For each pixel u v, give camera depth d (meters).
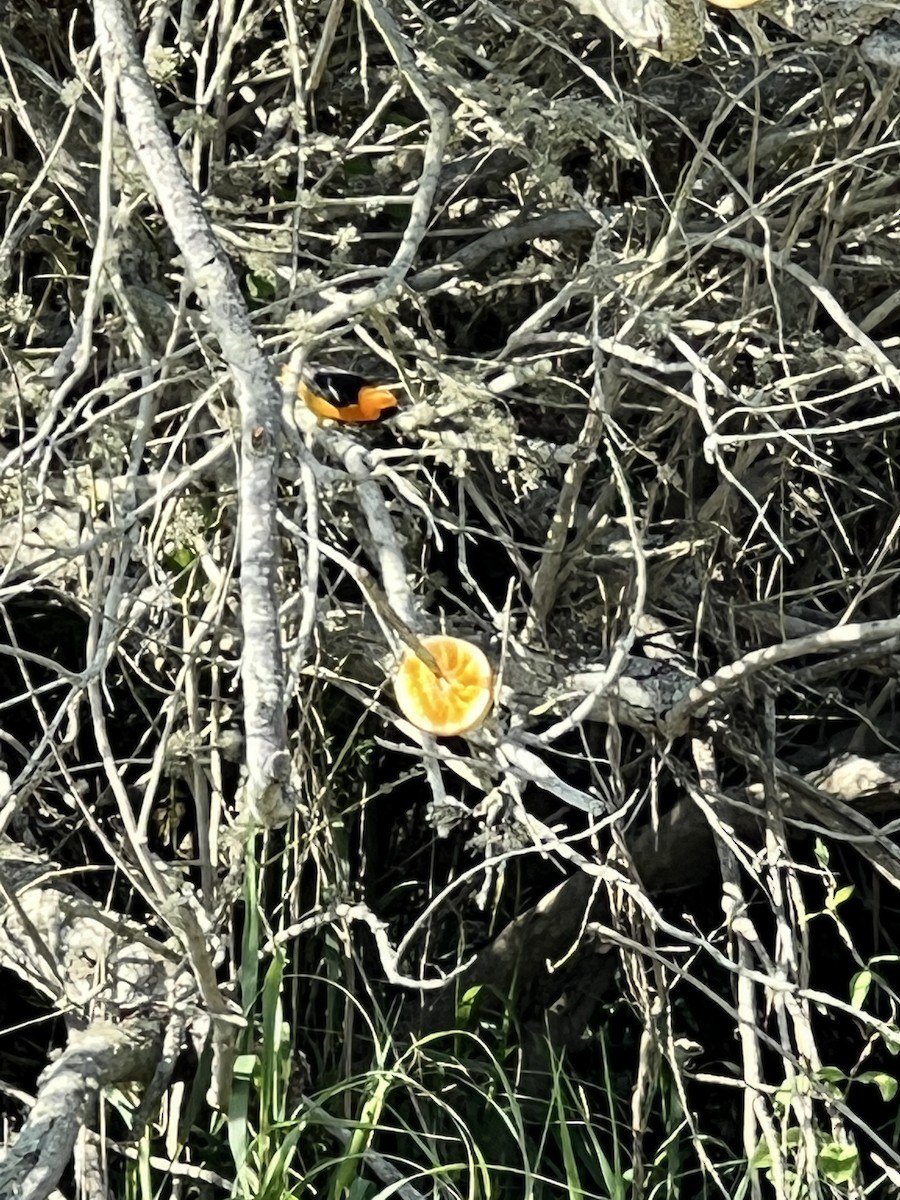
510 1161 2.31
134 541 1.78
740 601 2.22
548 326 2.19
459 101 2.10
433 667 1.32
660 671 2.08
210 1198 2.02
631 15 1.38
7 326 1.91
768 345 2.01
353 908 1.83
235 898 2.07
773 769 2.13
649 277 1.88
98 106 1.98
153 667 2.29
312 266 2.12
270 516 1.13
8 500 2.05
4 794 1.73
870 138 1.89
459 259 2.09
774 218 2.08
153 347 1.93
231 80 2.16
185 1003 1.99
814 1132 1.91
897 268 2.09
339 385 1.61
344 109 2.22
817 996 1.84
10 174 2.02
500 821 2.14
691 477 2.11
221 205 1.76
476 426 1.71
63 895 2.12
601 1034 2.26
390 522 1.48
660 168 2.21
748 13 1.49
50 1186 1.76
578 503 2.21
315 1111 1.96
